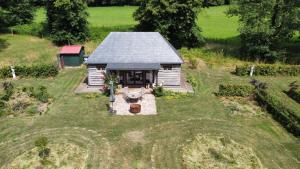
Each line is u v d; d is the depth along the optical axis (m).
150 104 34.03
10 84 37.44
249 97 35.91
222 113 32.53
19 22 67.19
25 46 56.09
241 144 27.25
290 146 27.11
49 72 41.81
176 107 33.53
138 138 27.81
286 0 48.50
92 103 34.16
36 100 34.72
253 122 30.97
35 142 24.70
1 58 48.94
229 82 41.25
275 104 32.47
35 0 78.88
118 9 105.06
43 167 23.81
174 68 37.91
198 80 41.59
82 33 58.47
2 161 24.56
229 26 77.50
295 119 30.11
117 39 38.97
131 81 39.06
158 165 24.34
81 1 56.25
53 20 58.91
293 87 37.69
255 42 49.62
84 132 28.64
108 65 36.56
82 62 47.97
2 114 31.38
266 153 26.11
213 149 26.44
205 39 63.53
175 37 58.38
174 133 28.66
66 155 25.30
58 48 55.88
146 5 55.03
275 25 50.16
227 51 55.06
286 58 50.84
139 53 37.75
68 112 32.22
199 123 30.44
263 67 43.88
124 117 31.31
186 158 25.20
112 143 27.03
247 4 50.91
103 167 24.02
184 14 54.91
